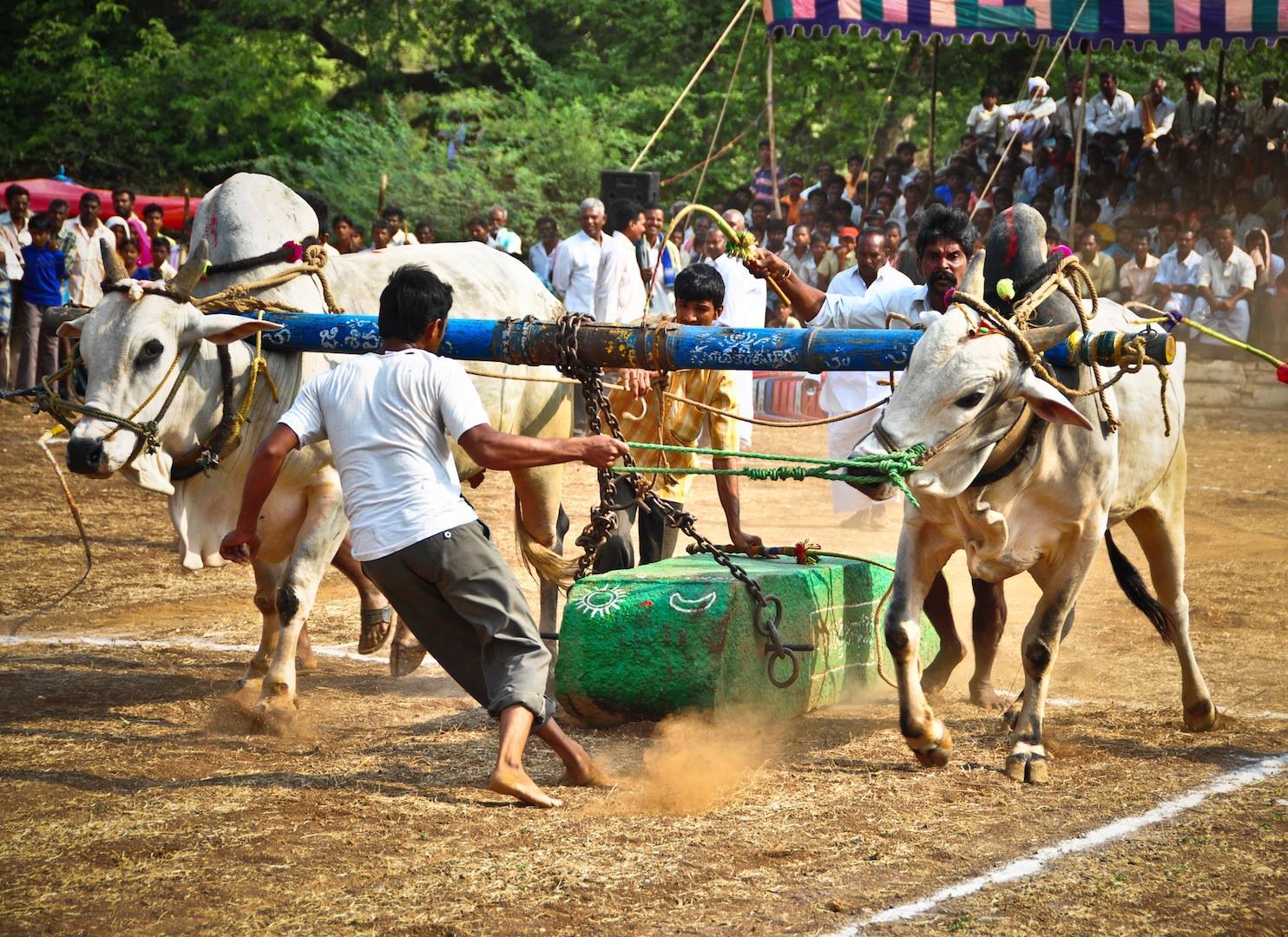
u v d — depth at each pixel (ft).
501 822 17.98
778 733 22.39
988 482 19.61
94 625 30.37
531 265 74.23
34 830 17.62
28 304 66.33
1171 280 68.44
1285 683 25.76
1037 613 20.89
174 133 113.91
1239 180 71.61
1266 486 51.13
